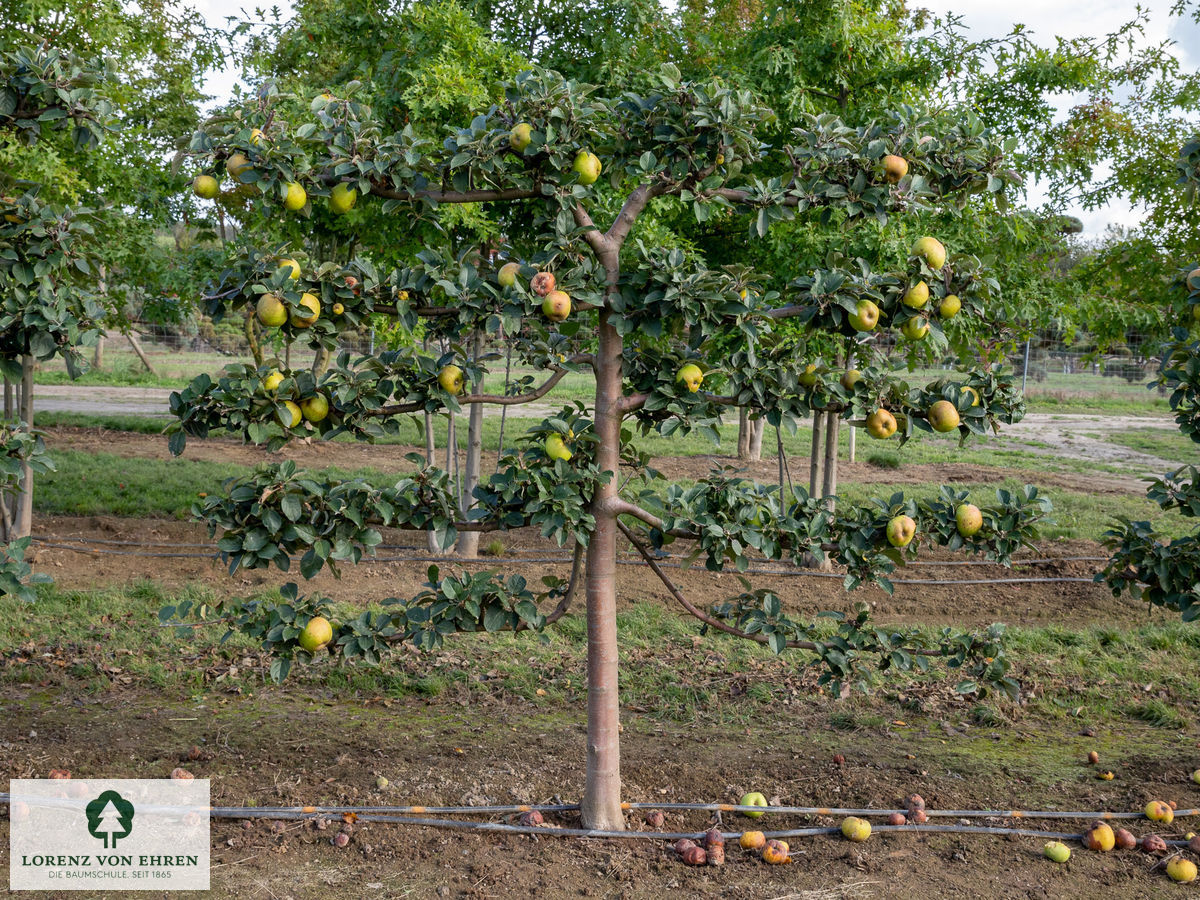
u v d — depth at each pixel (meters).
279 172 3.19
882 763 4.50
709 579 7.93
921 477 13.78
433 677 5.52
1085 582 7.93
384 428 3.54
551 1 7.23
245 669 5.60
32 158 6.36
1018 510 3.69
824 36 7.04
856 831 3.69
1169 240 7.73
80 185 6.90
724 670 5.80
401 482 3.44
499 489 3.41
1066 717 5.21
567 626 6.51
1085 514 10.85
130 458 12.92
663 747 4.66
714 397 3.58
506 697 5.34
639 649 6.16
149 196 7.78
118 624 6.27
